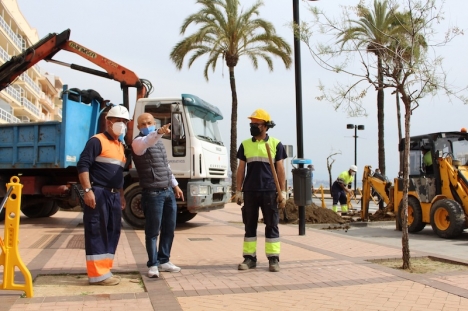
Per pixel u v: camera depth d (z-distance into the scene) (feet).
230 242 31.30
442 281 19.06
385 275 20.20
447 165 38.06
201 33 81.20
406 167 21.90
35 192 40.75
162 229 20.61
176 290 17.39
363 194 51.21
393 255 25.39
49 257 23.98
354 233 41.32
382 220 50.52
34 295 16.37
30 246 27.96
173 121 36.35
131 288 17.71
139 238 32.24
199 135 37.32
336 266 22.17
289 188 77.30
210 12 83.87
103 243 18.07
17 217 16.14
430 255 24.93
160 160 19.63
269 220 21.25
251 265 21.70
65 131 38.29
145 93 45.11
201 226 41.70
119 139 19.29
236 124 90.07
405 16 22.95
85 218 17.97
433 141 39.40
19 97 168.66
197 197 35.99
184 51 82.53
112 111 18.43
